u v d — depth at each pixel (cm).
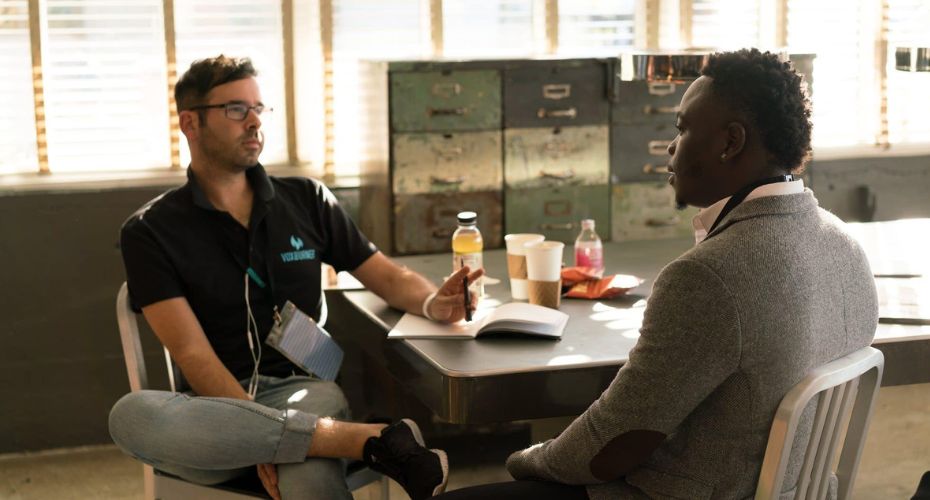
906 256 290
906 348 215
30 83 370
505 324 230
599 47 421
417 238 362
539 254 252
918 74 438
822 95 437
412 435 221
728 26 428
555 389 207
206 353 239
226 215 254
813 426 169
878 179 439
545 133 369
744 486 164
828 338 168
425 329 239
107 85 377
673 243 346
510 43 413
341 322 291
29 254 370
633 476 172
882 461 351
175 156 385
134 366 241
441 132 359
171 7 377
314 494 217
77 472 359
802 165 171
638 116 376
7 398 373
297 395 246
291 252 262
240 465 219
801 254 162
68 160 379
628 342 224
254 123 253
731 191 170
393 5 400
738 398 161
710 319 157
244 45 388
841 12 435
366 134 384
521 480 188
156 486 233
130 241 245
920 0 438
